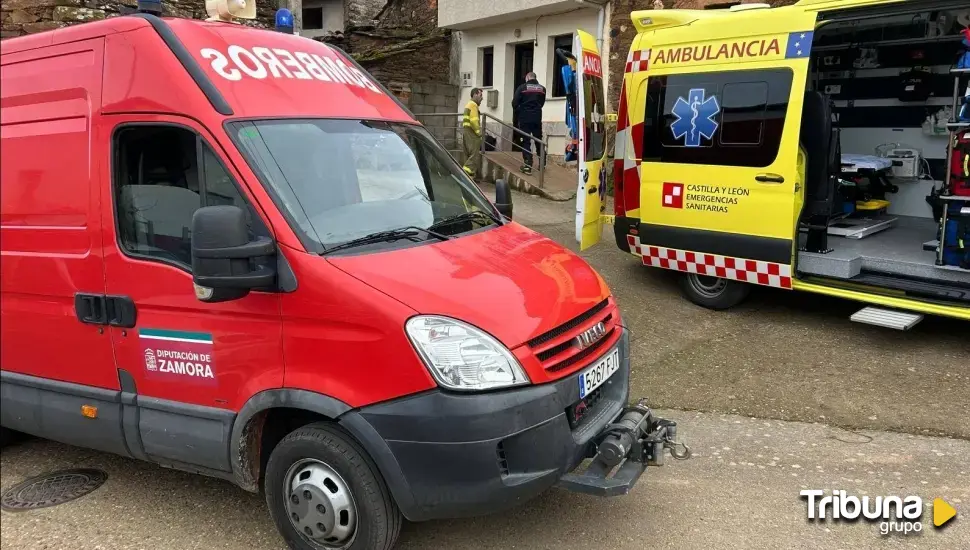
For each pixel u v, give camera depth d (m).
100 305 3.46
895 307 5.78
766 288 7.63
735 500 3.67
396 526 2.99
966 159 5.49
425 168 3.95
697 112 6.50
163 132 3.31
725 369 5.52
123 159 3.42
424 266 3.08
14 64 3.79
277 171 3.20
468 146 13.09
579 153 6.90
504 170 12.67
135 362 3.42
